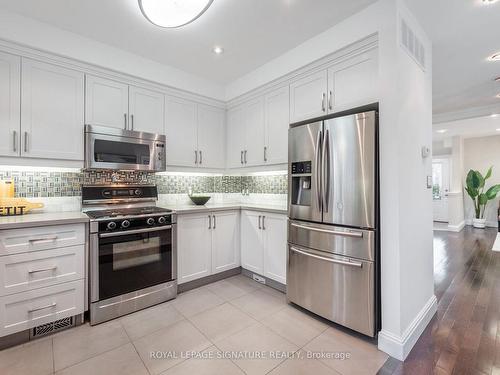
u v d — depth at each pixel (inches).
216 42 94.3
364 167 72.5
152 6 66.3
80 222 79.2
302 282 88.9
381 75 70.7
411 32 76.1
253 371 61.7
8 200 82.6
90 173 102.4
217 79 126.3
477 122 186.9
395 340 66.9
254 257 116.0
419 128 81.1
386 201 69.4
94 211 96.0
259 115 118.0
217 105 132.9
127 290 87.7
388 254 69.0
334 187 79.2
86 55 90.6
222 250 117.6
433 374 60.6
